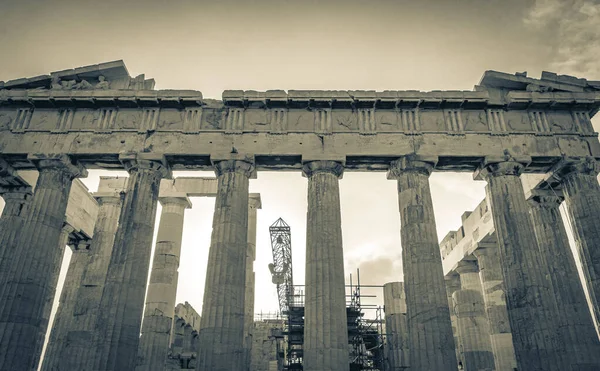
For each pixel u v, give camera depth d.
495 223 23.56
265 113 25.38
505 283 22.33
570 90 25.41
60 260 30.03
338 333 20.52
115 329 20.44
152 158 24.00
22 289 21.67
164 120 25.17
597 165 24.23
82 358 25.72
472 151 24.30
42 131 24.97
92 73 26.09
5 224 27.25
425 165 24.08
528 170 25.67
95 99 25.05
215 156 24.06
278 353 38.38
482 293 35.81
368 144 24.45
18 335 20.98
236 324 20.91
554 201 27.72
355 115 25.34
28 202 28.31
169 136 24.72
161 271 28.98
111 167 25.62
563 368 20.08
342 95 25.05
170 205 31.38
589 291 22.67
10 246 26.59
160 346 26.89
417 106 25.33
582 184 23.92
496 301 31.83
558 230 26.89
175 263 29.81
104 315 20.72
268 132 24.78
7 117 25.38
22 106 25.64
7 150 24.47
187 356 39.09
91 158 24.75
